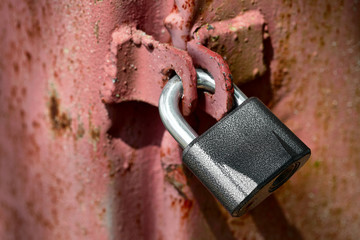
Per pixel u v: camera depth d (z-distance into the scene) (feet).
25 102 1.49
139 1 1.17
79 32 1.23
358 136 1.52
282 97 1.40
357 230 1.61
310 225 1.58
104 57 1.20
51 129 1.41
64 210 1.46
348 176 1.55
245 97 1.13
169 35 1.22
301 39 1.35
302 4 1.31
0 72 1.56
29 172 1.55
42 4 1.30
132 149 1.34
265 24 1.27
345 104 1.48
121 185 1.36
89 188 1.37
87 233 1.42
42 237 1.59
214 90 1.13
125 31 1.17
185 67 1.10
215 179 1.06
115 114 1.27
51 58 1.34
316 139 1.49
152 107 1.30
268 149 1.06
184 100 1.12
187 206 1.40
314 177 1.53
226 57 1.22
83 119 1.31
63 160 1.40
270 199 1.51
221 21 1.20
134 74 1.20
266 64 1.33
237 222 1.51
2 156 1.68
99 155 1.32
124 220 1.39
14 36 1.44
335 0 1.36
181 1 1.15
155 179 1.40
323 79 1.42
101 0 1.16
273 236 1.56
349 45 1.42
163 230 1.46
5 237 1.80
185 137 1.10
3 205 1.75
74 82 1.29
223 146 1.07
